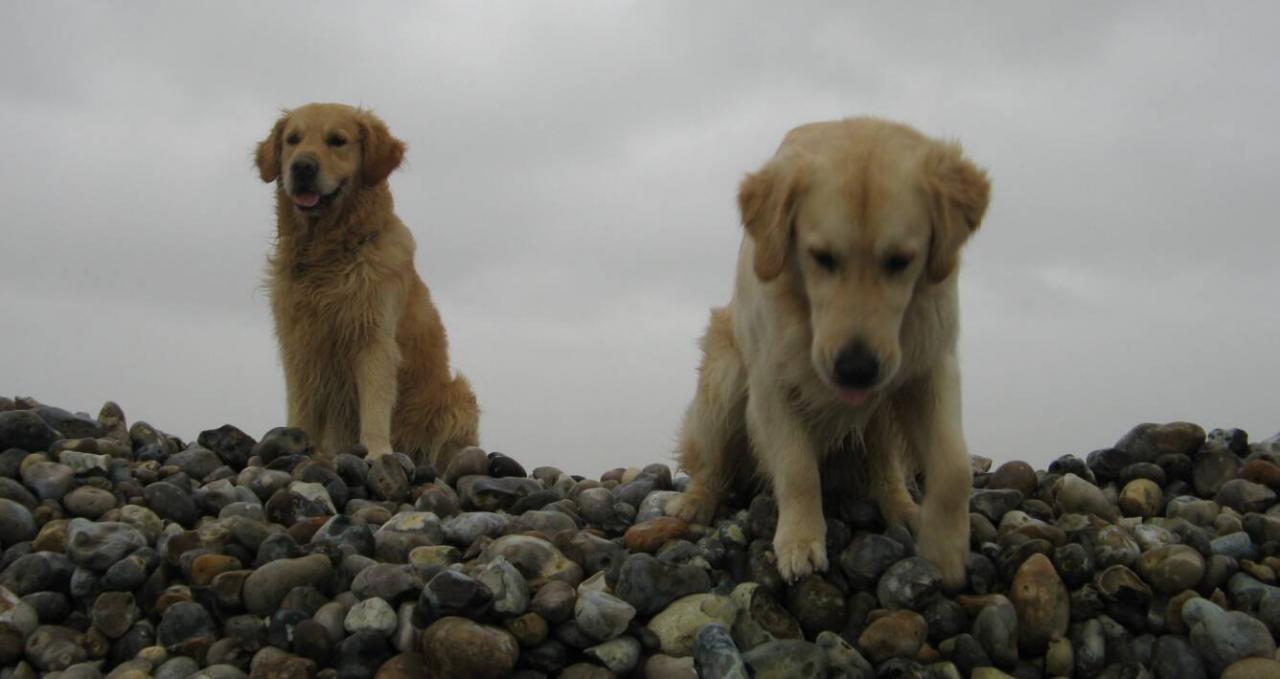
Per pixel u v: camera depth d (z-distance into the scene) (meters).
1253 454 2.32
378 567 1.90
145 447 2.51
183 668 1.84
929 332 1.93
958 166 1.91
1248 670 1.76
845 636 1.89
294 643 1.83
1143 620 1.89
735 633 1.86
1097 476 2.34
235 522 2.01
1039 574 1.90
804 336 1.94
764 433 2.01
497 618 1.81
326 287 2.91
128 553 1.97
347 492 2.35
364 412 2.89
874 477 2.16
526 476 2.55
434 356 3.11
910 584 1.88
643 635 1.84
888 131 1.95
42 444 2.32
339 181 2.89
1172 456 2.29
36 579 1.95
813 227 1.89
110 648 1.90
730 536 2.04
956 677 1.82
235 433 2.49
